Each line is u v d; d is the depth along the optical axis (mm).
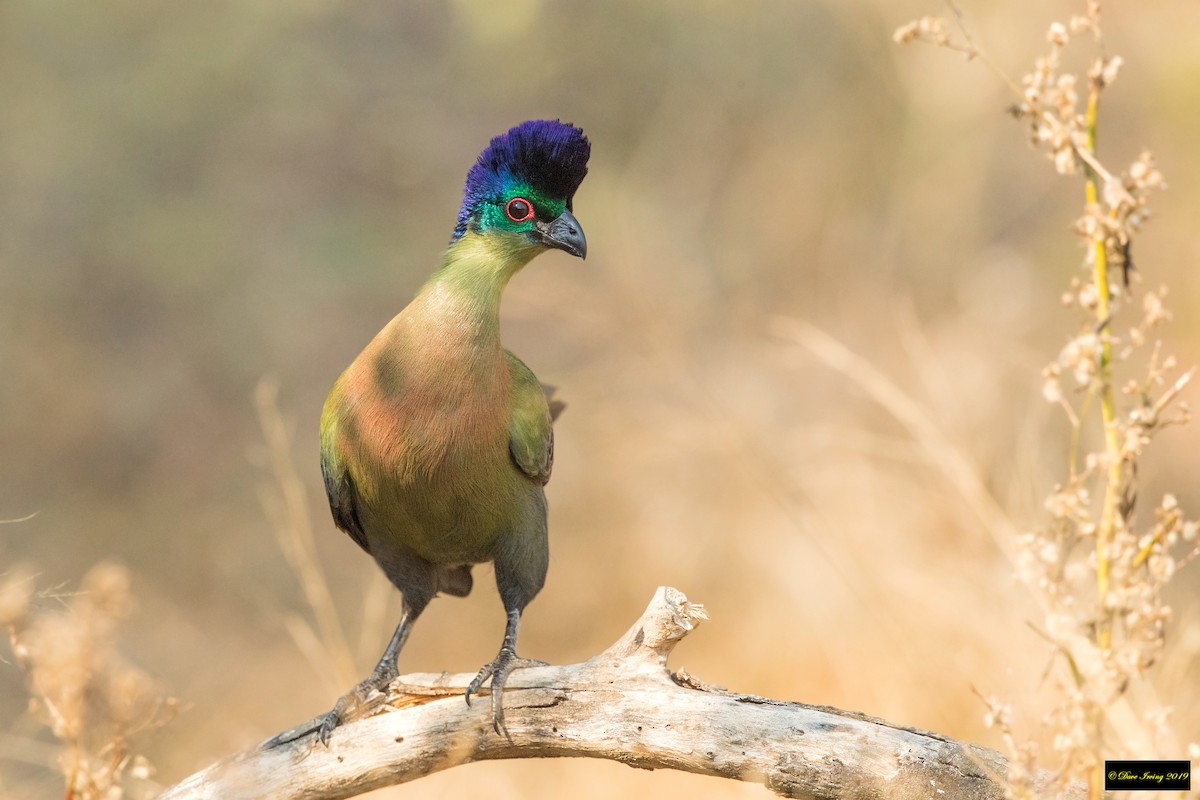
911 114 18922
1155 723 4723
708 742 5750
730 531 13711
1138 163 4695
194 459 17141
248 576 15180
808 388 14773
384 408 7211
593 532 14789
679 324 15758
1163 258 16578
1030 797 4773
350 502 7789
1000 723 4941
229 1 20344
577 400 15750
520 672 6219
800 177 19266
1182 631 7703
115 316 18562
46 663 4938
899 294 16891
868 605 9969
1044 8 18703
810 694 11320
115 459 17016
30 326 17953
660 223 18344
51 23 19172
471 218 7613
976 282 16797
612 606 14031
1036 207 18516
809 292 17719
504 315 16984
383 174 20969
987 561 9969
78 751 4996
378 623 13766
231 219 19781
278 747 6465
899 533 10844
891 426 13570
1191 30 18969
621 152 20703
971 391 13273
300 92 20703
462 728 6195
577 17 21281
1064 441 12273
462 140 21453
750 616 12594
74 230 18844
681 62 21094
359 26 21797
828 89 20297
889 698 9703
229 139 20250
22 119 18891
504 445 7457
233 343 18641
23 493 16219
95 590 4969
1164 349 14953
